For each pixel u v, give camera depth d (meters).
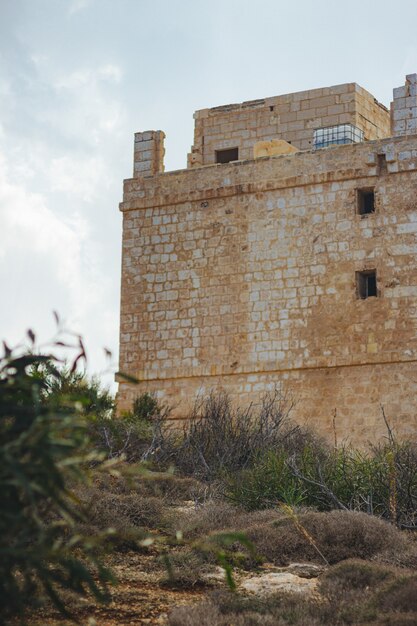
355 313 36.91
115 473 11.69
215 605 17.58
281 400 37.22
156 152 41.38
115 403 37.19
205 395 38.47
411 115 37.84
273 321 38.03
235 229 39.22
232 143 43.47
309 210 38.25
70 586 11.31
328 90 42.28
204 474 30.38
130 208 40.88
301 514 23.09
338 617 16.86
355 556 21.23
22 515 10.40
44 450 10.18
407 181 37.16
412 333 36.03
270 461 28.06
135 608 17.61
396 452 27.59
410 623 15.84
